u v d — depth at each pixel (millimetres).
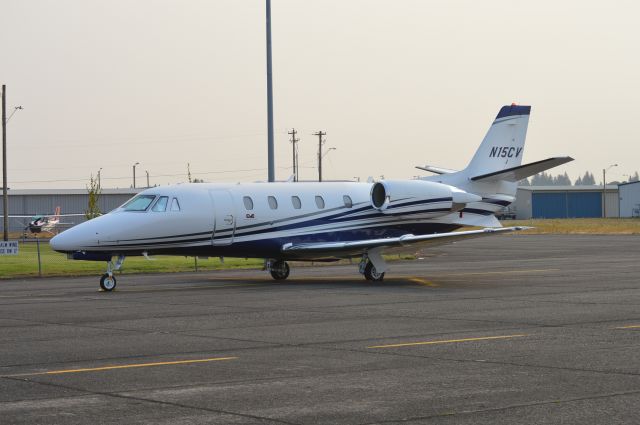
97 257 43594
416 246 47688
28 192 179125
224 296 39656
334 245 46906
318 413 16281
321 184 50688
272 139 60844
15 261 64750
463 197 51781
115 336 26766
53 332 27766
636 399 17297
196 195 46312
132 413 16406
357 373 20172
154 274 56219
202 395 17891
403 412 16312
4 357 22859
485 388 18406
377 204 50938
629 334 26375
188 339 25953
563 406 16719
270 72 60688
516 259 68875
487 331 27203
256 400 17391
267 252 48344
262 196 48250
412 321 29891
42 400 17547
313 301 37000
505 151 54594
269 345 24641
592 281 46344
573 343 24578
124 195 183750
